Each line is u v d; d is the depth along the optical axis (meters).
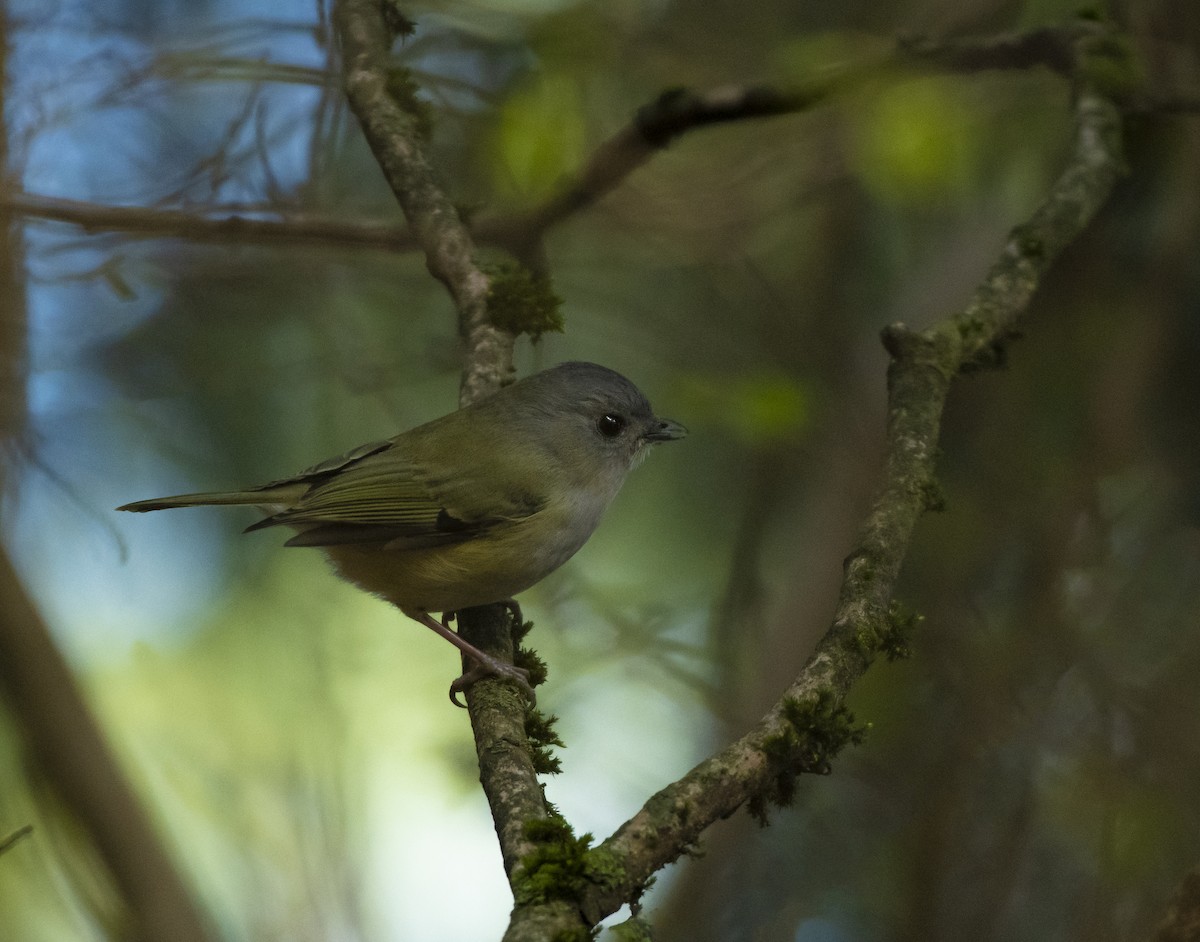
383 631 12.48
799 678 5.82
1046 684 11.14
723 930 11.64
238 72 9.86
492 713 6.82
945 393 7.78
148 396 11.48
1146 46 10.97
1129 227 12.13
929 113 9.73
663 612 11.75
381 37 9.86
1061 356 12.11
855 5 12.18
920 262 12.65
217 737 11.54
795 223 12.93
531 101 10.02
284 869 10.35
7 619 8.64
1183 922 6.79
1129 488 11.96
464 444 8.62
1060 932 10.95
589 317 11.85
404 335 12.45
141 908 8.86
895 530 6.80
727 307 12.15
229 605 12.32
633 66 11.16
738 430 10.41
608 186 9.61
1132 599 11.44
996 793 11.19
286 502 8.77
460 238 9.22
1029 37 9.91
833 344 12.64
